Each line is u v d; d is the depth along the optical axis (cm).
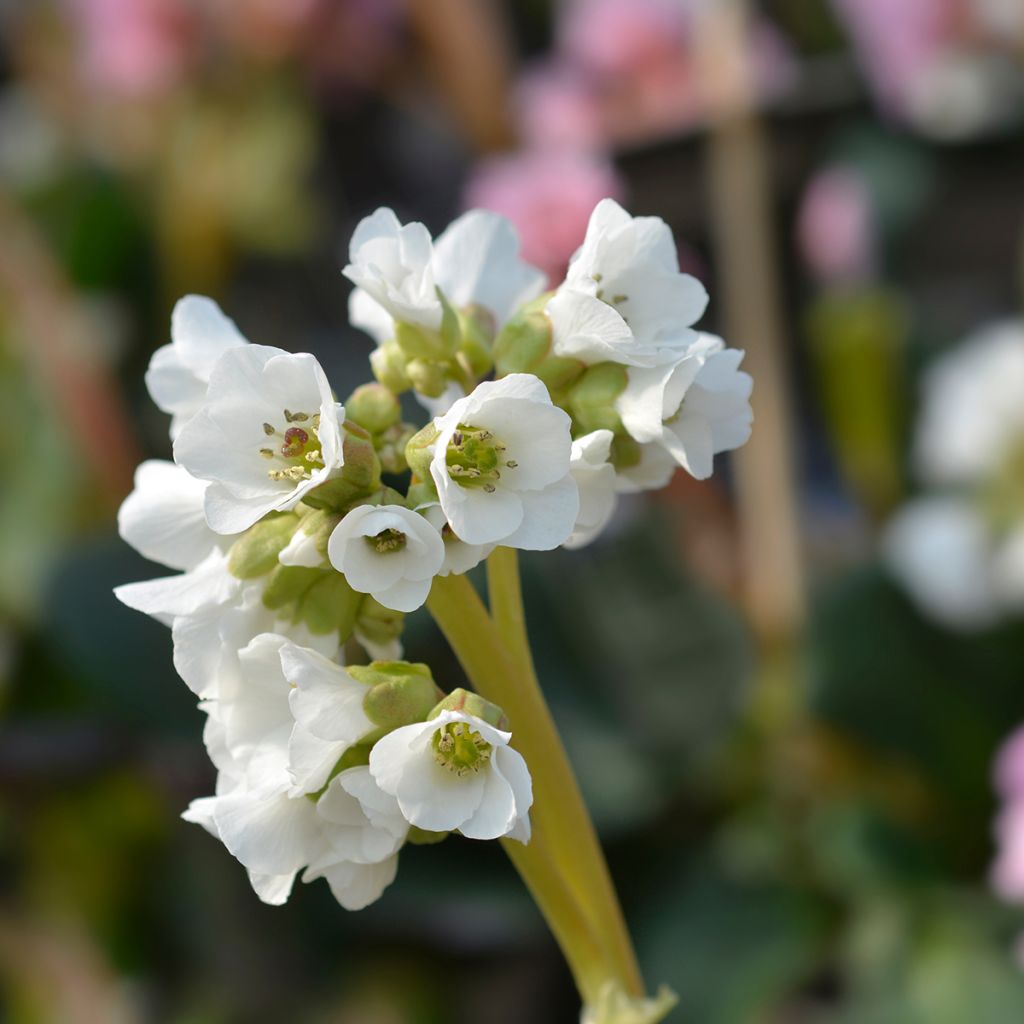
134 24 98
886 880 71
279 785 40
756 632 79
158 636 73
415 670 40
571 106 90
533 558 77
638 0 88
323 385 39
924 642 76
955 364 83
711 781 77
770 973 70
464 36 97
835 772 78
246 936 75
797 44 104
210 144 103
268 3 99
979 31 90
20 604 83
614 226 41
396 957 74
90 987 75
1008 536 76
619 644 75
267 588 40
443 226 113
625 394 41
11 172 105
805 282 99
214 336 42
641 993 43
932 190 93
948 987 67
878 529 88
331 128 115
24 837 80
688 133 86
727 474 96
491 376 45
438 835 40
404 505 39
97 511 85
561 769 42
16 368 91
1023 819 69
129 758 78
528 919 69
